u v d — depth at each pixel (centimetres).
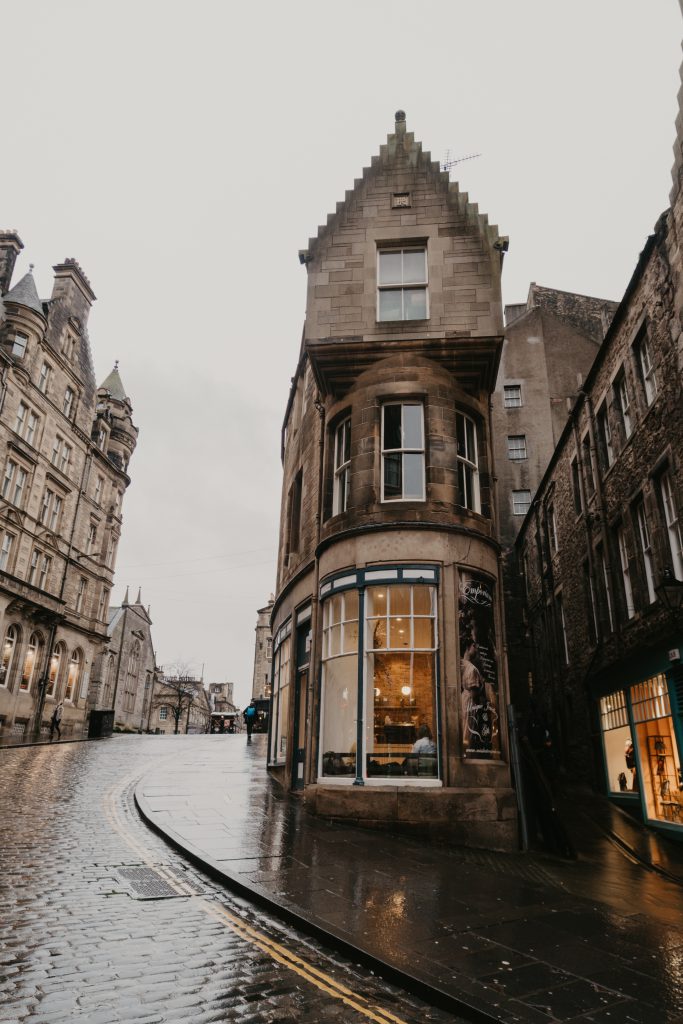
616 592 1564
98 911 610
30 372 3597
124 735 3803
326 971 511
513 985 484
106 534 4619
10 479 3459
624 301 1456
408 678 1152
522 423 3241
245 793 1326
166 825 967
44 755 2098
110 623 6206
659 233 1255
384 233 1438
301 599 1538
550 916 662
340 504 1380
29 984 454
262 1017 427
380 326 1370
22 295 3600
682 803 1188
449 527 1217
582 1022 430
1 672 3338
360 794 1076
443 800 1051
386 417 1336
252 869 759
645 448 1369
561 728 2120
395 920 618
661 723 1289
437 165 1484
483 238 1412
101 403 5000
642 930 633
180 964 503
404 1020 438
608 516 1634
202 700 9944
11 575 3359
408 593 1191
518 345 3388
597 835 1238
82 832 941
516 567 2969
